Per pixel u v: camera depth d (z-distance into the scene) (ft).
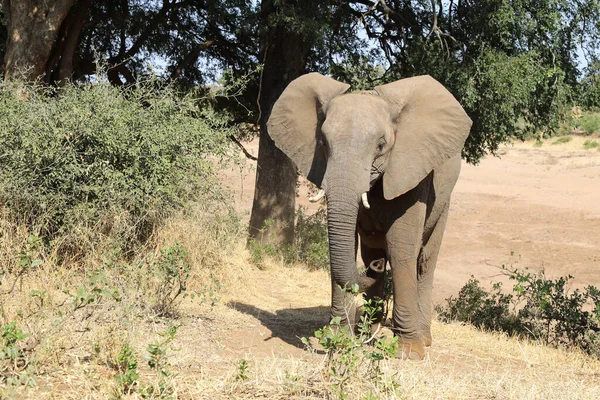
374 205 22.36
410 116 21.80
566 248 78.59
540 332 32.53
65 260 26.12
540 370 23.61
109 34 48.39
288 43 46.29
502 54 40.93
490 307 35.14
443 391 18.11
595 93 45.70
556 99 43.91
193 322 23.44
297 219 51.03
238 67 50.55
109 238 26.53
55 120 28.04
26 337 16.48
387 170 21.26
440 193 24.56
